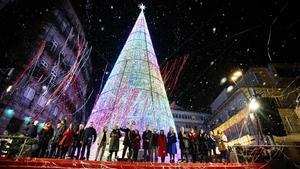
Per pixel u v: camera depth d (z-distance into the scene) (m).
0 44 18.91
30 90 20.19
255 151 10.08
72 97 28.80
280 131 10.43
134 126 11.63
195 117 34.06
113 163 7.79
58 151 9.05
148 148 9.56
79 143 9.26
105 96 13.39
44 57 22.59
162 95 13.97
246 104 19.91
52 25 23.95
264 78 21.48
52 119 23.80
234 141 21.69
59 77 25.31
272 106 11.09
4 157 7.12
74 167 7.29
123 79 13.73
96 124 12.13
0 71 16.89
